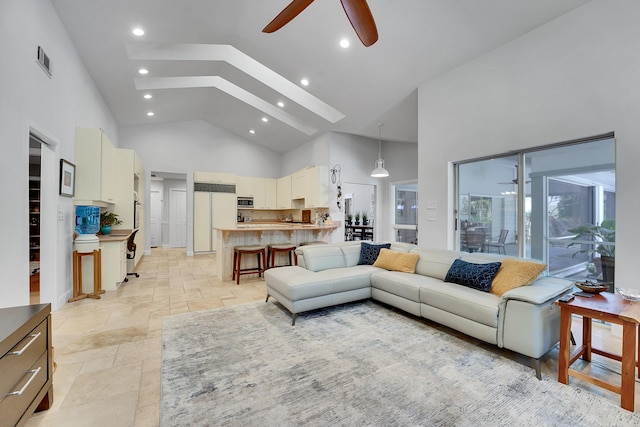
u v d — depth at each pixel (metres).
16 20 2.42
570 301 2.06
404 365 2.23
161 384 1.97
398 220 7.43
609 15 2.75
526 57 3.36
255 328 2.92
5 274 2.27
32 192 4.58
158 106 6.57
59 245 3.42
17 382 1.37
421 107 4.57
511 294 2.27
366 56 4.12
